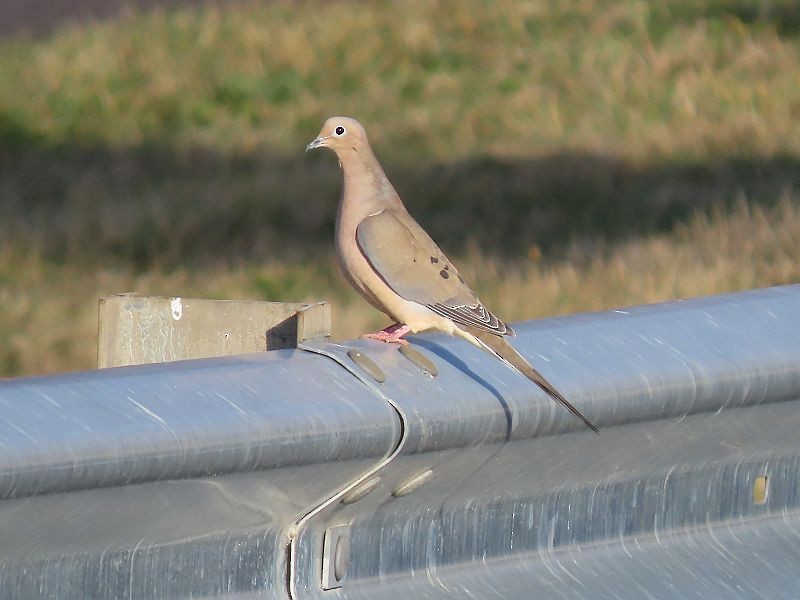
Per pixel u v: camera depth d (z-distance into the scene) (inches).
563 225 974.4
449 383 218.2
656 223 967.6
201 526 195.9
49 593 184.2
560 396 223.1
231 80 1373.0
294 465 196.7
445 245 934.4
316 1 1589.6
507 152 1154.7
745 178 1055.0
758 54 1360.7
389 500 215.5
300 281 842.8
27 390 183.5
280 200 1037.2
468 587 227.1
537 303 756.0
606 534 245.1
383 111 1318.9
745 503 262.7
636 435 236.4
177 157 1201.4
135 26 1509.6
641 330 243.6
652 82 1323.8
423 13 1537.9
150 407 187.3
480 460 220.4
